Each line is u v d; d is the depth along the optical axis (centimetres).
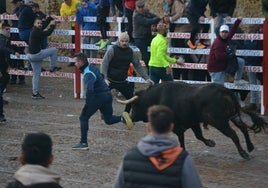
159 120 786
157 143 783
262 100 2066
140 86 2625
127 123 1641
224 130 1518
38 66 2469
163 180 772
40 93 2591
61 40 3284
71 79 2875
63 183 1416
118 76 1917
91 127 1986
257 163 1553
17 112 2242
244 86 2073
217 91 1511
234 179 1425
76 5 2502
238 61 2059
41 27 2439
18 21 2581
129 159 790
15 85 2759
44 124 2045
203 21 2138
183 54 2234
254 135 1838
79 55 1662
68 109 2277
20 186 739
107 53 1905
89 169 1529
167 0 2231
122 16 2434
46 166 761
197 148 1709
